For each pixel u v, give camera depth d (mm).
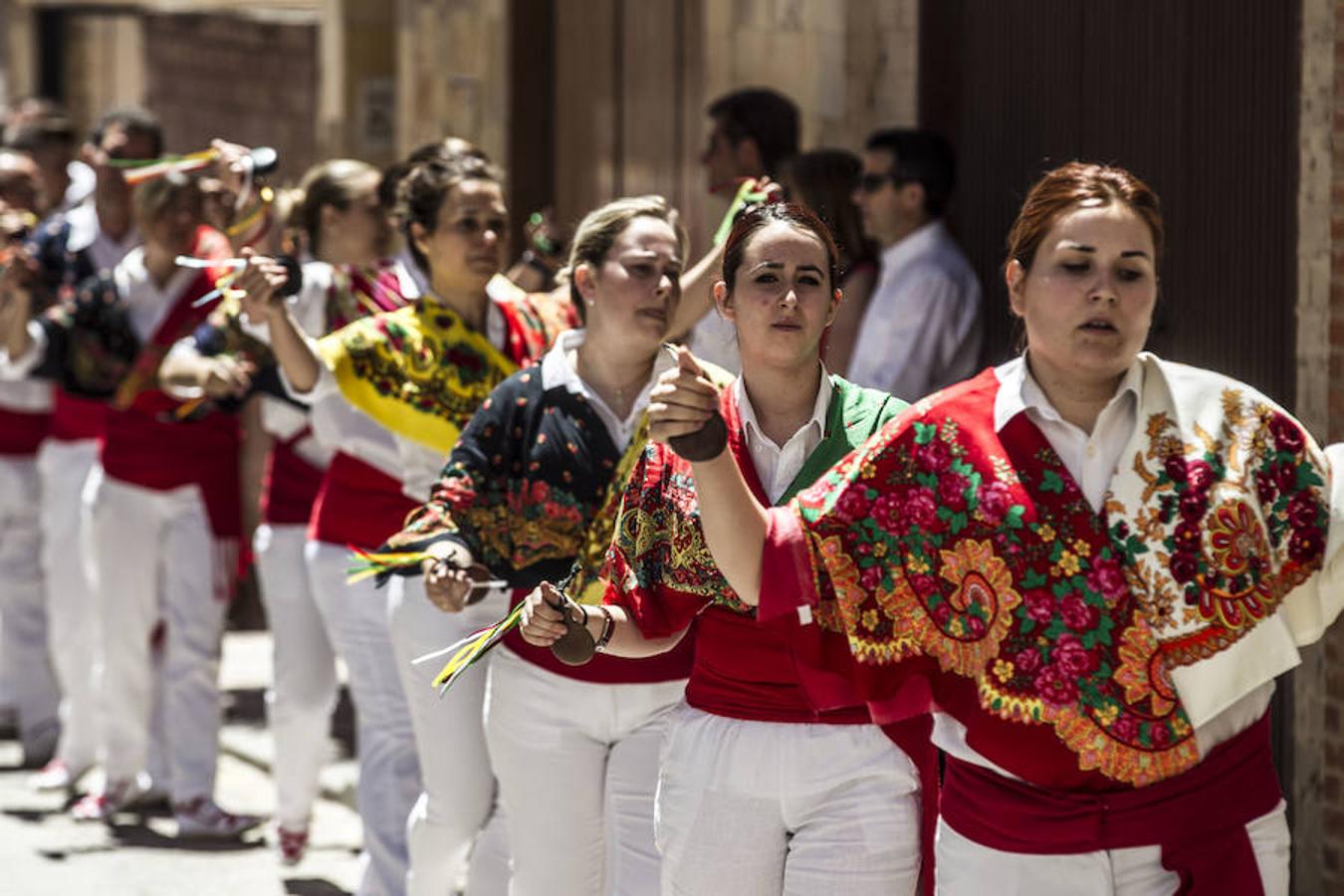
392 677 15141
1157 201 8727
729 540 9125
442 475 12406
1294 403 13883
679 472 10203
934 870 9891
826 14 19062
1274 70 14430
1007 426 8789
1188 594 8562
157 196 18766
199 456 18703
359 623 15156
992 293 17625
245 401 17391
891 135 16578
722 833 10250
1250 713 8742
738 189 17484
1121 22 16031
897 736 10008
